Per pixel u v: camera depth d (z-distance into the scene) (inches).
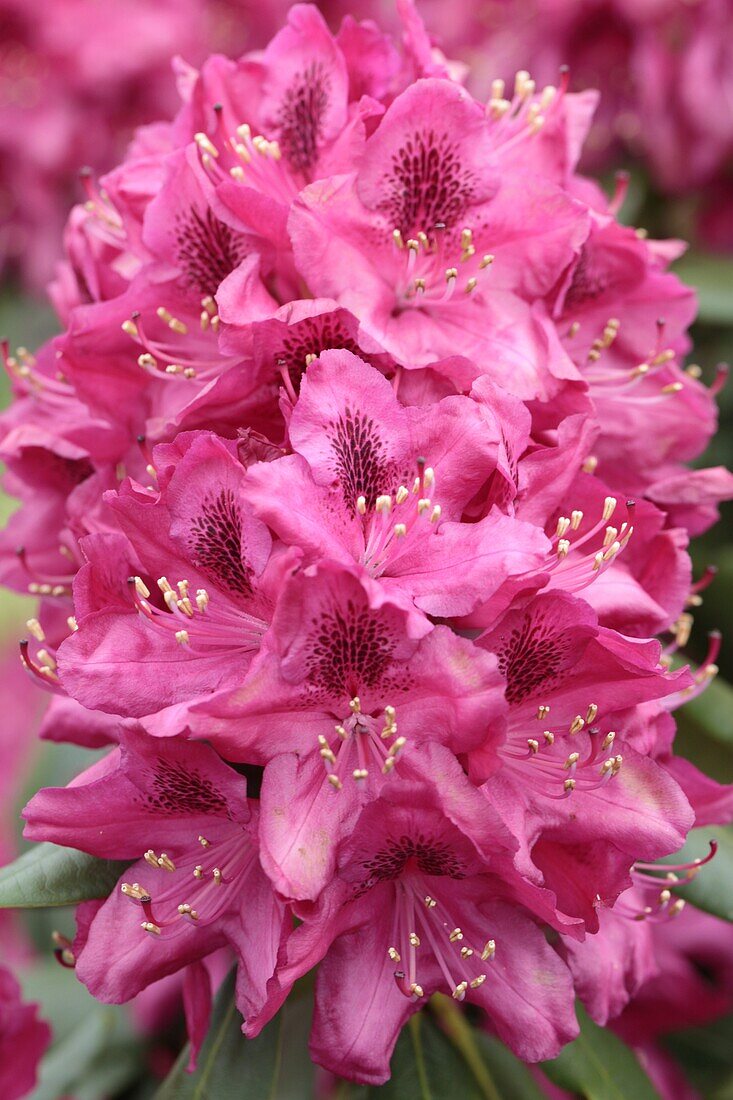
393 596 15.5
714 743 23.1
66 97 29.9
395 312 17.8
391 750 15.6
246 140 17.8
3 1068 21.8
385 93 18.2
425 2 31.0
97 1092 24.4
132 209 18.3
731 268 27.5
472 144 17.3
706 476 18.9
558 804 16.8
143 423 18.5
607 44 27.1
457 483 16.4
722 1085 24.6
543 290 17.8
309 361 16.4
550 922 16.4
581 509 17.7
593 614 16.1
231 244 17.7
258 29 30.4
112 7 29.9
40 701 33.5
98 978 17.0
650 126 26.9
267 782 15.8
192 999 18.2
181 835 17.1
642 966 18.6
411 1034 19.5
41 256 30.7
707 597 25.8
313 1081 20.0
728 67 26.8
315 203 17.0
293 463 16.0
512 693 16.8
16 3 29.4
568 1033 16.7
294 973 15.7
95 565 16.7
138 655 16.6
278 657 15.6
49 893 17.4
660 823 16.7
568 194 17.6
